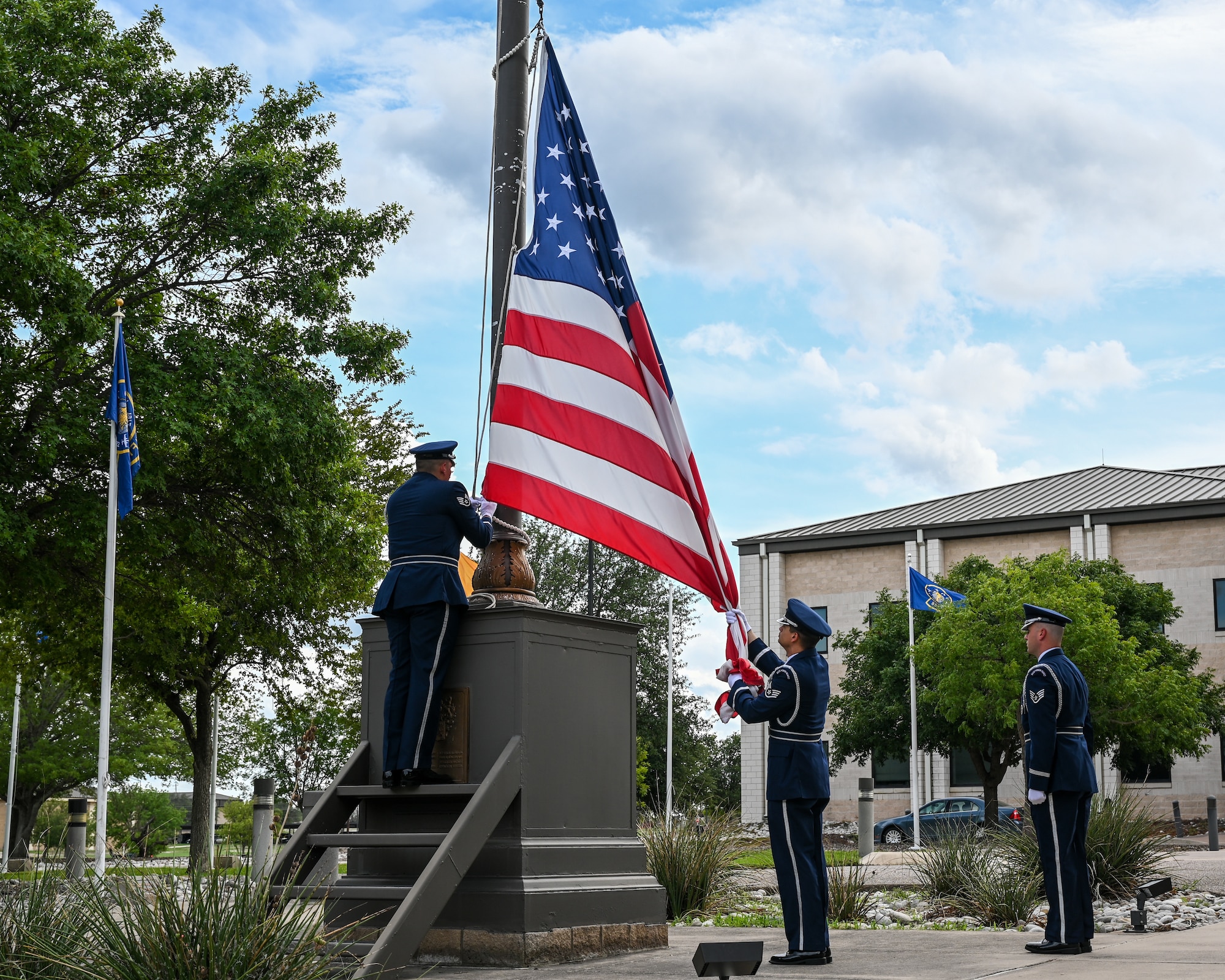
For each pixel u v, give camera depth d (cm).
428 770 703
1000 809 3662
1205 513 4488
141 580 2347
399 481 3014
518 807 700
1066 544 4725
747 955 435
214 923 513
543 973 646
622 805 773
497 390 800
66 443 1955
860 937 885
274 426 2045
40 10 2003
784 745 687
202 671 2703
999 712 3141
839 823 4819
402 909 610
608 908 731
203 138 2202
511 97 870
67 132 2027
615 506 792
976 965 654
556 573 5722
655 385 842
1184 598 4488
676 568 798
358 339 2256
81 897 589
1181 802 4259
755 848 1332
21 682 3206
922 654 3309
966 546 4928
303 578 2330
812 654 700
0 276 1764
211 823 2716
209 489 2217
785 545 5225
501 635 722
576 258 843
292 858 682
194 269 2222
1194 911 1099
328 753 3011
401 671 717
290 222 2169
